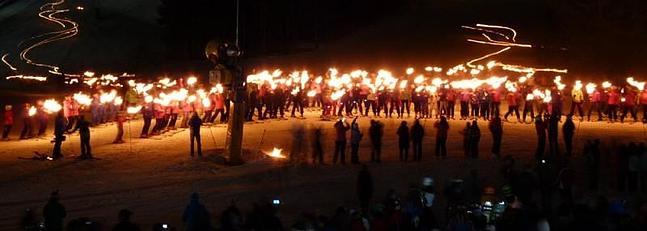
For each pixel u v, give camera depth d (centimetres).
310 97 4397
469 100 3916
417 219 1446
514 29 6906
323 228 1307
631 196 2073
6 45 8162
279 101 3872
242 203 2006
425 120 3841
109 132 3559
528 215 1308
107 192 2158
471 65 5797
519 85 4616
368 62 6284
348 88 4041
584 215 1282
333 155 2781
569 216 1329
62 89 6131
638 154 2127
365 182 1852
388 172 2434
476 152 2673
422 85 3950
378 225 1341
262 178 2367
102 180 2347
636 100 3950
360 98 3988
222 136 3297
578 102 3881
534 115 4084
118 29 8481
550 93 3822
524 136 3272
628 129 3538
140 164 2630
